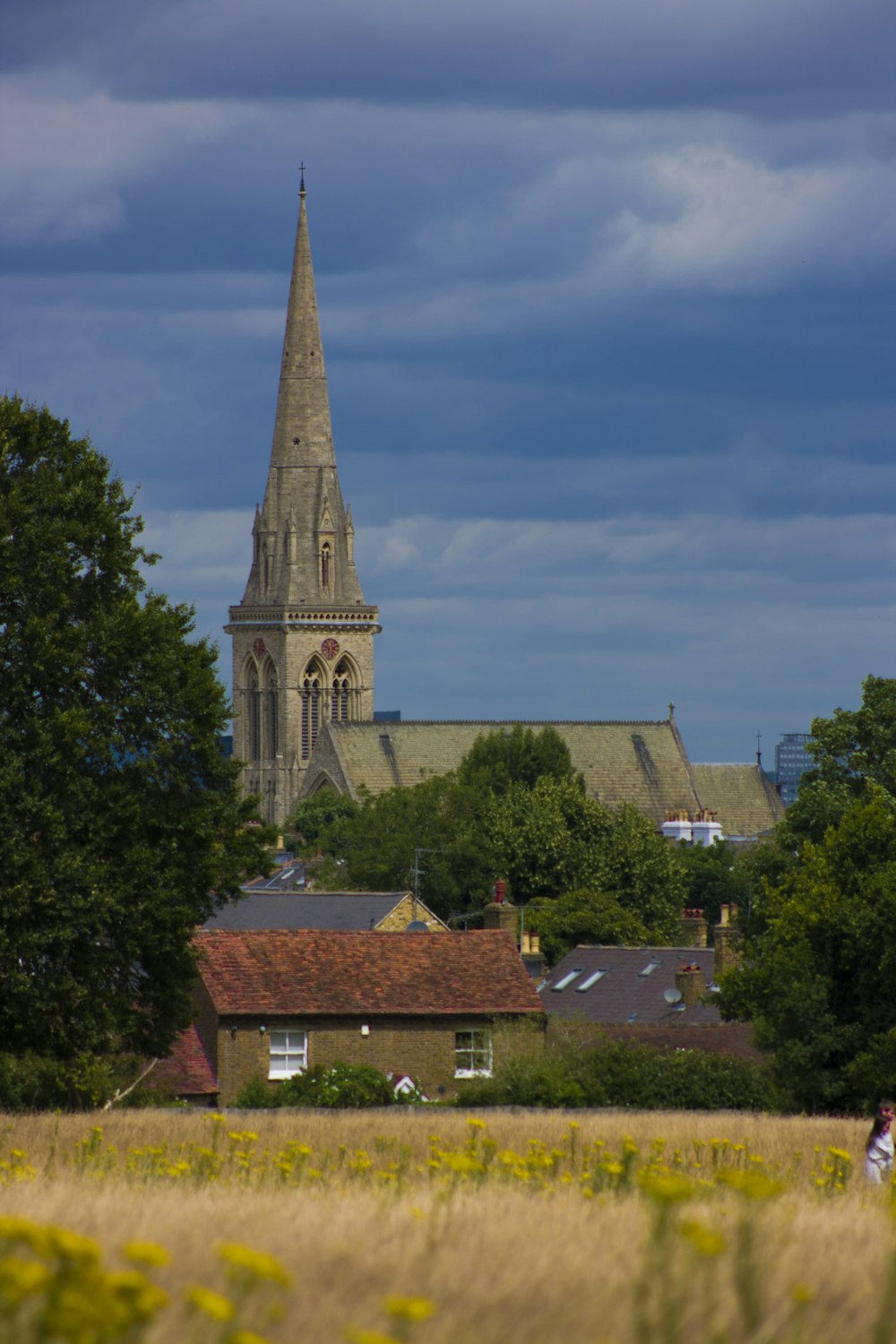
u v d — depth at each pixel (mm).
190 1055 183375
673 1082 150500
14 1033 120500
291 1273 25781
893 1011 145125
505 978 194500
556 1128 78688
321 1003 185375
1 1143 68438
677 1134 75812
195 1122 82312
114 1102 122062
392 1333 22531
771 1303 24672
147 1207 35531
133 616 124812
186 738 125625
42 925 117188
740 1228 26078
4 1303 18781
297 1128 77188
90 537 127125
